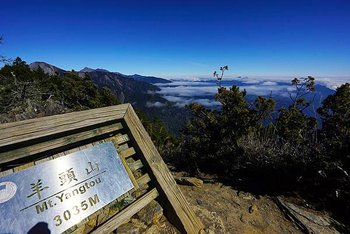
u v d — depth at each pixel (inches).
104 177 103.2
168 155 247.6
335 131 196.2
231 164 194.9
